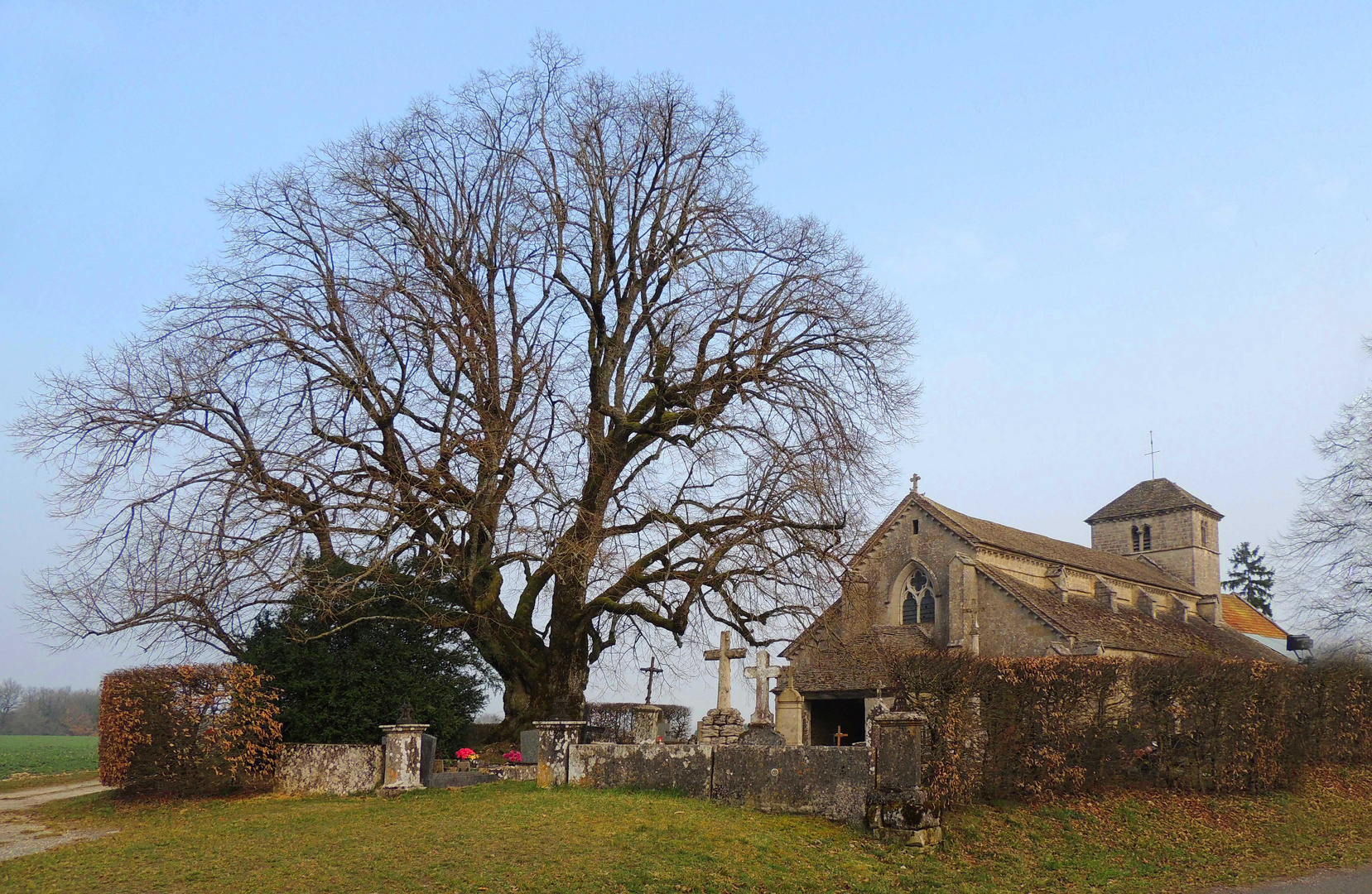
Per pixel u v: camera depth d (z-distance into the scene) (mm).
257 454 23000
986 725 19141
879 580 45531
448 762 24844
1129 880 15883
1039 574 46969
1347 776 24797
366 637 24844
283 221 26234
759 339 26562
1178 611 54000
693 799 17922
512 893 12773
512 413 24781
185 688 21500
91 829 18672
